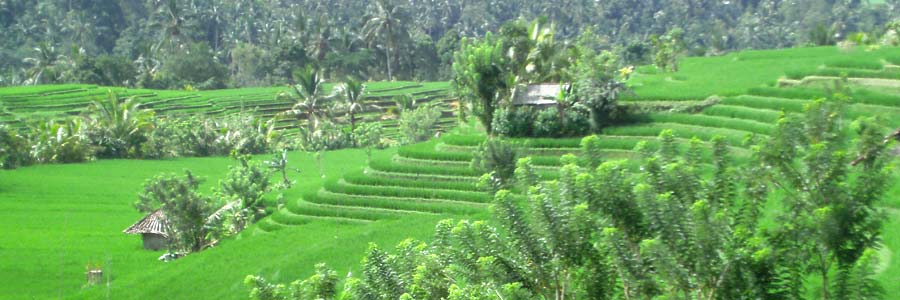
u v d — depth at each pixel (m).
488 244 16.48
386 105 115.31
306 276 34.91
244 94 115.88
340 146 90.81
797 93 45.91
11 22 148.75
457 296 15.11
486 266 16.05
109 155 81.75
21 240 50.22
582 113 48.12
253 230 48.88
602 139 45.66
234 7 156.88
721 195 15.98
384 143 92.19
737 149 40.19
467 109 55.25
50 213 57.03
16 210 57.53
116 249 48.88
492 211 16.70
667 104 48.22
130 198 61.88
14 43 142.88
